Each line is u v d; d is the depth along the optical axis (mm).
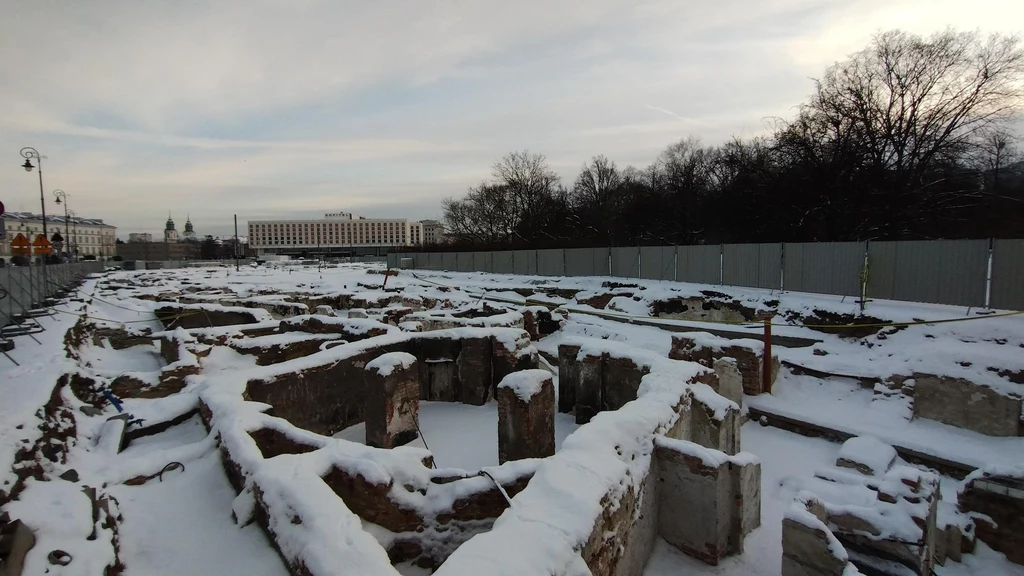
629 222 37156
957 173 21266
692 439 7395
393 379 7902
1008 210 21000
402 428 8086
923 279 13469
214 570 4125
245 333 12188
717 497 5391
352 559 3512
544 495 4203
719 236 29156
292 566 3873
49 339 10242
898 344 11547
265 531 4566
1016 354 9250
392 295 20719
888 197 20438
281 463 4969
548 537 3592
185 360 9148
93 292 23281
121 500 5234
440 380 10188
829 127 22312
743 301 16500
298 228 115625
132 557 4328
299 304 18078
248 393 7551
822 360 11320
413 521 5023
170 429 7184
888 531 4895
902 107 21109
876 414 9391
